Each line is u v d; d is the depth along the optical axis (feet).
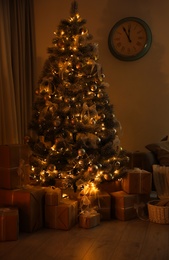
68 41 9.66
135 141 12.78
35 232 8.15
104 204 9.11
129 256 6.66
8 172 8.40
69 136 9.14
